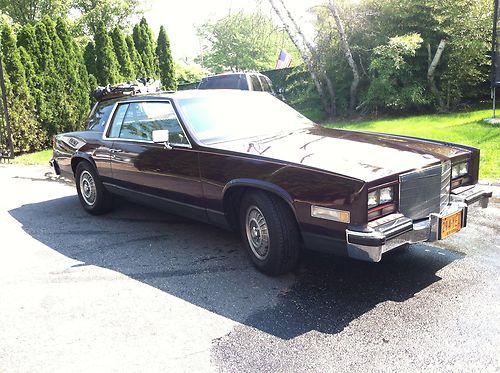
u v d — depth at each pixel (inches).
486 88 541.3
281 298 135.8
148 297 139.6
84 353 111.6
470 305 126.8
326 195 127.5
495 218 199.3
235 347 112.0
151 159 183.6
